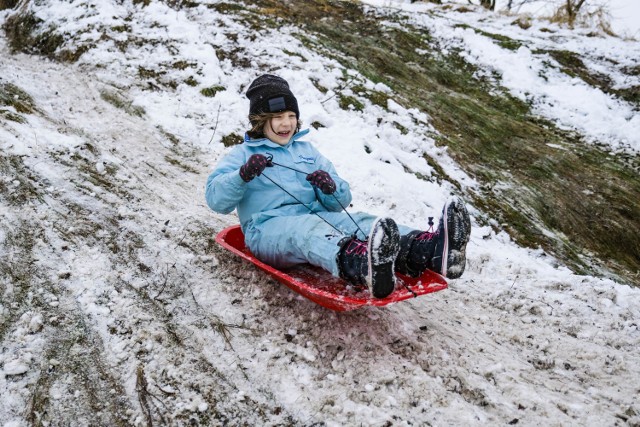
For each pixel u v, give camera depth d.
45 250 3.21
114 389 2.40
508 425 2.38
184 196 4.13
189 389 2.43
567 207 5.30
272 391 2.45
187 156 4.74
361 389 2.49
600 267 4.75
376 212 4.45
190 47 6.14
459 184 5.22
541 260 4.58
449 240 2.44
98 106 5.24
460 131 6.11
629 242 5.16
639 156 6.35
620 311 3.53
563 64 7.99
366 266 2.34
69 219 3.52
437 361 2.74
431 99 6.62
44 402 2.31
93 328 2.71
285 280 2.71
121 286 3.03
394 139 5.50
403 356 2.75
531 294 3.64
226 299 3.03
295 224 2.73
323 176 2.78
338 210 3.23
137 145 4.71
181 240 3.53
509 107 7.10
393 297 2.50
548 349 3.04
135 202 3.89
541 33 9.13
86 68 5.80
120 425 2.25
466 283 3.69
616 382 2.80
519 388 2.62
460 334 3.06
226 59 6.09
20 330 2.64
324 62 6.43
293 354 2.67
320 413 2.35
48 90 5.40
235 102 5.48
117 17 6.55
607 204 5.45
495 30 9.14
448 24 8.73
